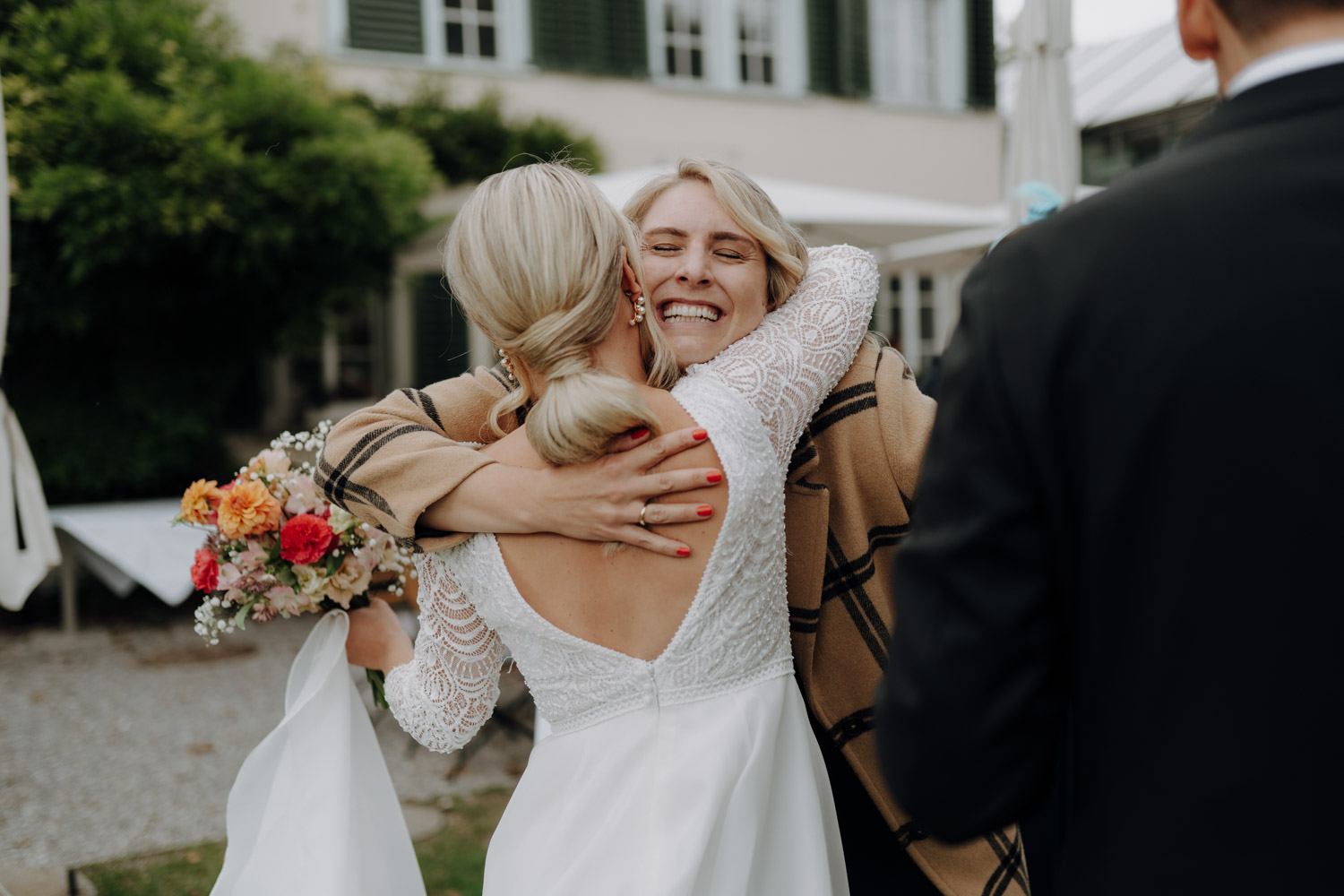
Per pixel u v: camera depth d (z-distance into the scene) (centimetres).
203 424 632
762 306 139
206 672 472
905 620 80
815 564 140
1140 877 72
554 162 121
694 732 113
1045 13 399
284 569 155
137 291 606
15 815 318
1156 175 76
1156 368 71
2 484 261
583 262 112
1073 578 77
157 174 552
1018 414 75
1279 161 71
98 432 609
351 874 143
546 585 116
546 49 819
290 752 153
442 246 122
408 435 125
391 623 162
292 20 750
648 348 125
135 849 295
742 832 112
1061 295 75
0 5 564
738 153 887
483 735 378
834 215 577
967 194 970
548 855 114
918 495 83
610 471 111
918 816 81
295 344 640
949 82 968
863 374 145
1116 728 75
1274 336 68
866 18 923
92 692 442
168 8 610
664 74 873
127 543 458
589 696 117
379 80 779
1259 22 74
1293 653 67
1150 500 72
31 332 596
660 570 114
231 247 600
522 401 124
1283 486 67
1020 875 144
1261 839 68
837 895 129
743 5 898
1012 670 76
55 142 541
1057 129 399
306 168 592
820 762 131
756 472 117
